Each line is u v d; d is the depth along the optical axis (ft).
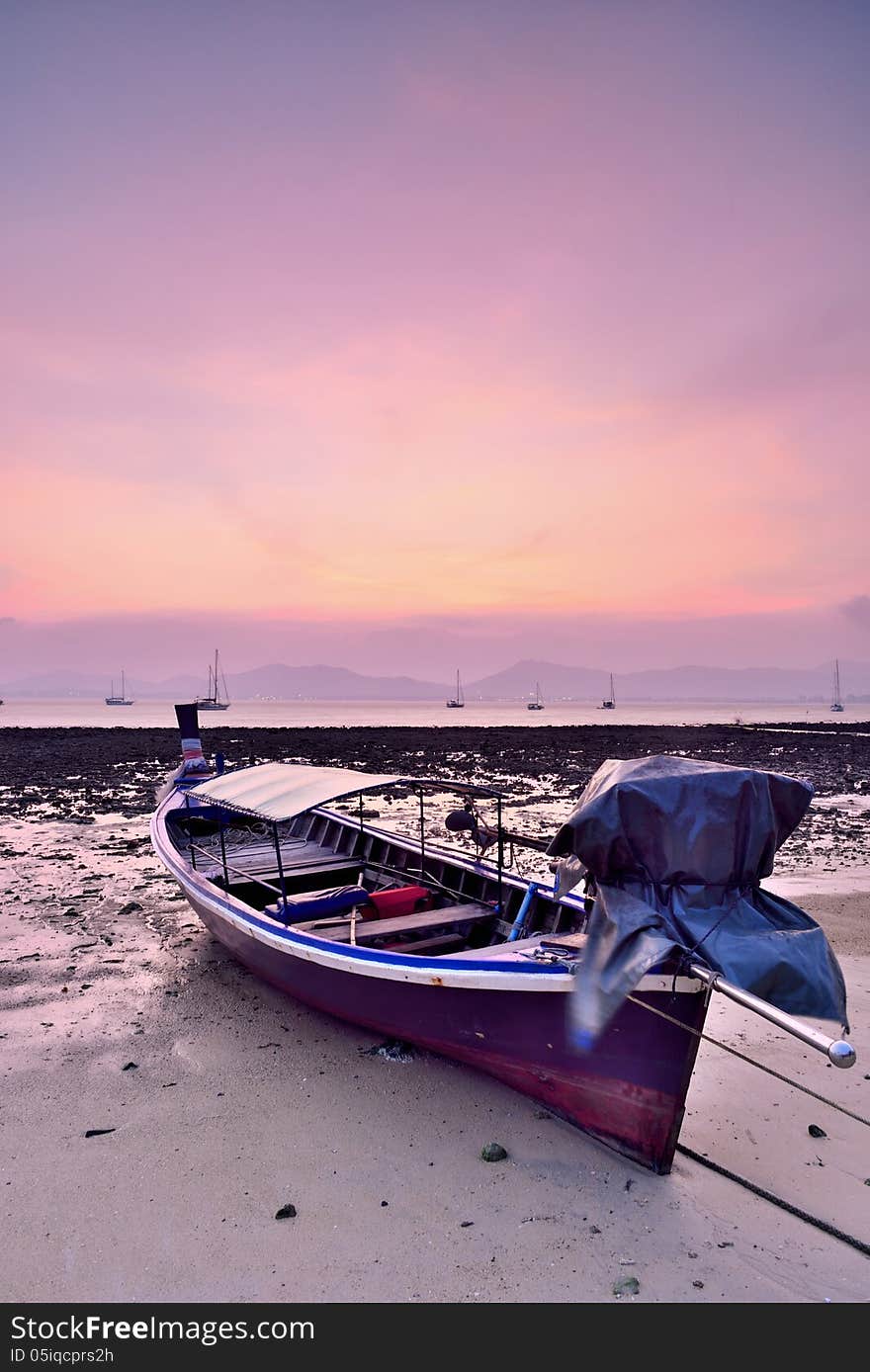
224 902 31.17
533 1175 20.56
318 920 29.48
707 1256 17.80
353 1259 17.66
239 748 154.92
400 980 23.43
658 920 18.89
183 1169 20.71
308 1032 28.91
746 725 282.15
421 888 32.63
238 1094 24.49
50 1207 19.25
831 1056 14.84
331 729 225.35
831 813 78.33
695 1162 21.35
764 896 20.34
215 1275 17.21
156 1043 27.96
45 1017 30.07
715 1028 29.48
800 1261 17.70
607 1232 18.54
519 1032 22.35
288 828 47.57
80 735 187.83
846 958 36.22
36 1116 23.21
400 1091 24.72
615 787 19.86
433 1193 19.85
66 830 68.28
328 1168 20.81
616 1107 21.01
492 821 72.59
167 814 45.83
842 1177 20.72
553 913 27.63
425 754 142.82
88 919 42.29
